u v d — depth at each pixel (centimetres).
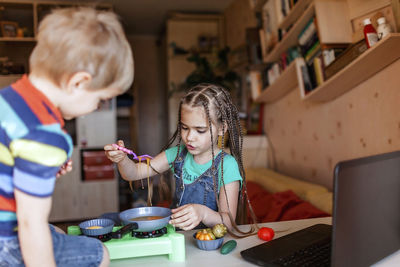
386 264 76
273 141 291
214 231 92
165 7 417
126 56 69
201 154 126
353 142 181
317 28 176
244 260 83
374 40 141
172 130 417
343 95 187
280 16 221
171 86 418
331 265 65
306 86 199
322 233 96
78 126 362
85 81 64
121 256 82
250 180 269
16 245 65
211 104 114
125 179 135
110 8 371
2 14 364
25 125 60
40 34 65
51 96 66
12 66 224
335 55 168
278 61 251
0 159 61
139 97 548
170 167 138
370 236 74
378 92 157
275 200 198
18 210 60
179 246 83
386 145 154
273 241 91
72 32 63
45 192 60
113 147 120
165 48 481
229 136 125
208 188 123
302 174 244
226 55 362
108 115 367
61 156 62
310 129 229
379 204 77
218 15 426
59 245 70
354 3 169
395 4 137
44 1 346
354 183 70
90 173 364
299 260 78
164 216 98
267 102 298
